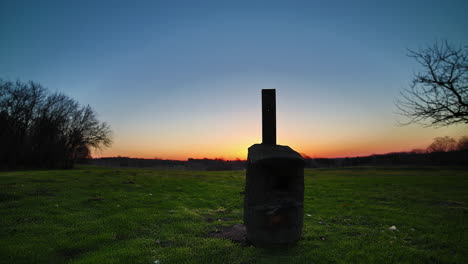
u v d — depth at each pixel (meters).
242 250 5.85
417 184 20.94
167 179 21.78
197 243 6.40
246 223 6.27
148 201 11.66
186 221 8.50
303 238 6.76
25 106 49.50
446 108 15.21
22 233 6.91
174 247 6.12
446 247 6.20
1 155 46.41
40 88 52.12
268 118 6.88
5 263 5.15
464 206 11.45
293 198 6.02
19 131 49.28
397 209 10.70
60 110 54.38
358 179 27.81
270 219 5.83
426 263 5.27
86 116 56.75
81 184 15.29
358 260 5.29
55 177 18.44
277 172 5.98
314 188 18.80
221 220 9.07
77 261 5.28
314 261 5.28
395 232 7.41
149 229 7.54
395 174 37.97
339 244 6.24
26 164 50.97
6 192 11.60
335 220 9.06
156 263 5.16
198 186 18.50
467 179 25.22
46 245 6.12
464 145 55.50
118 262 5.19
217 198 13.83
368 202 12.73
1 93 47.22
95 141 57.38
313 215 9.84
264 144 6.74
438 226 7.93
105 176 20.75
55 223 7.89
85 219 8.37
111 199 11.49
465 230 7.51
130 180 18.78
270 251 5.77
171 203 11.45
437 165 54.22
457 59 15.20
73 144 55.06
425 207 11.16
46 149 51.28
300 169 6.17
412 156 61.38
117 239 6.72
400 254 5.57
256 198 6.02
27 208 9.45
